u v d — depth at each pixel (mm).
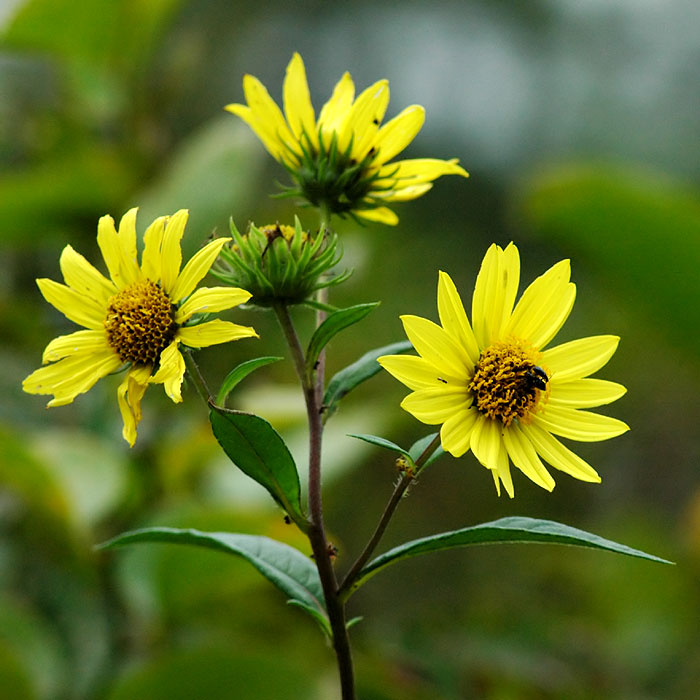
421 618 1275
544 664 1223
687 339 1491
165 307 818
